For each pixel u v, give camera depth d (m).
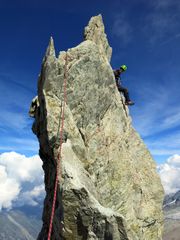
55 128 26.83
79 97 29.41
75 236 23.52
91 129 30.25
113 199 29.64
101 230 22.88
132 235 23.14
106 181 29.64
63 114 27.45
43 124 28.33
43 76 28.16
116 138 32.00
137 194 32.25
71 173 24.52
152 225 32.72
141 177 33.47
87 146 29.44
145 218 31.92
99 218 22.88
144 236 31.61
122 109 33.88
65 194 23.34
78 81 29.38
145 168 34.44
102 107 31.48
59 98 28.22
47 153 29.94
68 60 29.67
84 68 29.84
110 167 30.33
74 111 29.16
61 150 26.19
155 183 34.19
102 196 28.95
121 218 22.92
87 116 29.95
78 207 23.33
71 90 28.88
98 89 30.95
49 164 29.81
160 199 34.03
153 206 33.16
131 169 32.16
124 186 30.69
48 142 27.12
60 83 28.39
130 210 30.55
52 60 27.77
